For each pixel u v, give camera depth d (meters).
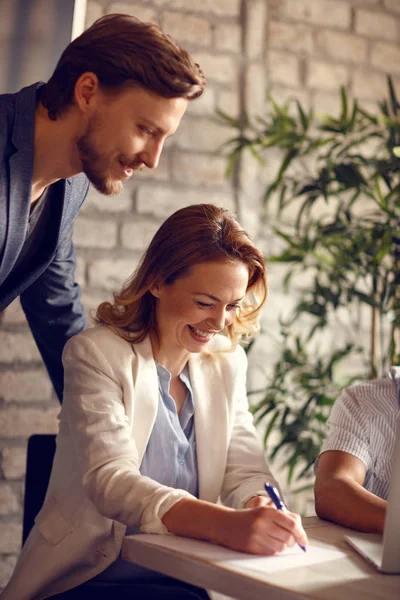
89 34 1.27
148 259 1.37
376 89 2.64
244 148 2.47
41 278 1.63
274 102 2.39
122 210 2.36
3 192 1.30
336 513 1.23
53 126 1.32
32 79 2.04
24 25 2.04
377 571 0.97
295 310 2.38
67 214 1.51
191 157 2.43
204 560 0.98
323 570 0.96
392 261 2.48
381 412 1.45
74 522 1.32
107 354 1.35
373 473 1.44
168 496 1.15
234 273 1.31
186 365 1.47
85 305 2.31
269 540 1.01
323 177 2.29
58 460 1.39
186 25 2.42
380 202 2.29
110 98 1.24
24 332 2.25
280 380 2.31
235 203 2.47
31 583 1.30
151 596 1.26
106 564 1.30
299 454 2.26
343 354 2.33
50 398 2.27
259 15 2.50
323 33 2.59
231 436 1.47
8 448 2.23
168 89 1.22
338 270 2.28
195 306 1.32
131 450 1.27
